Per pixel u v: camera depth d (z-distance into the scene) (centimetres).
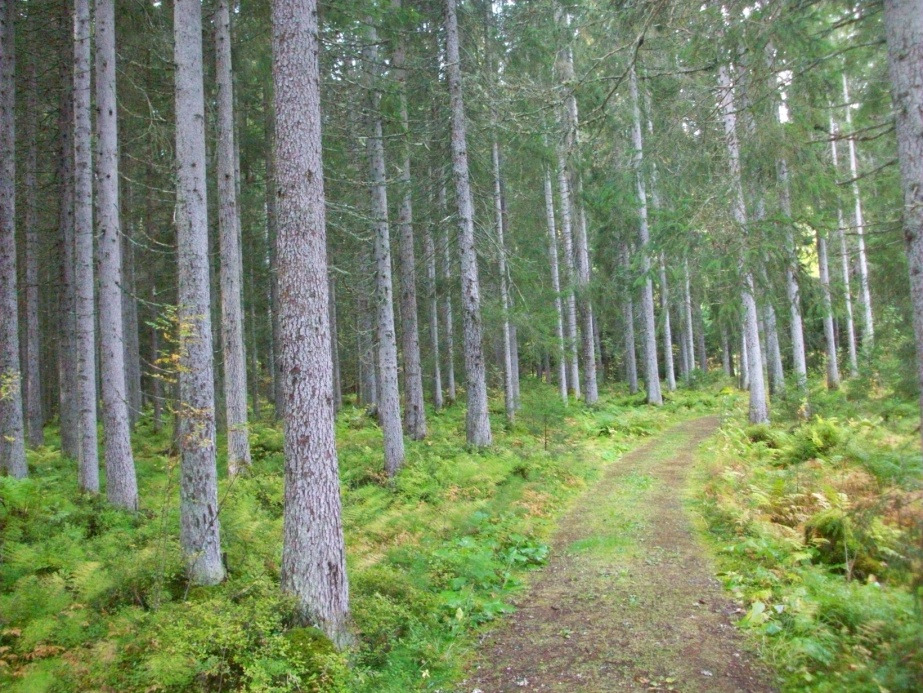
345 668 497
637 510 969
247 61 1611
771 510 854
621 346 3684
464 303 1438
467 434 1441
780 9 643
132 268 2033
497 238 1678
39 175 1844
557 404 1373
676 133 984
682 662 495
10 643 549
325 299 595
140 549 764
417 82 1477
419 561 723
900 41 507
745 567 682
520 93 1159
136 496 1027
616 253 2438
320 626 550
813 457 1151
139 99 1459
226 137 1250
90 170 1117
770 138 764
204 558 706
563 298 2247
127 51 1409
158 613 575
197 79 791
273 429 1855
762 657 487
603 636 555
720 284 968
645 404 2342
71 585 629
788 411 1409
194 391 743
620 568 725
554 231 2212
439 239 1719
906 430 1198
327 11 1202
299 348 575
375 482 1235
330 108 1410
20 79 1428
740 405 2197
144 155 1678
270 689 458
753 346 1580
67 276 1565
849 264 2556
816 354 2681
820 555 696
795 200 954
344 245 1962
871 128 629
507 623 607
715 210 848
